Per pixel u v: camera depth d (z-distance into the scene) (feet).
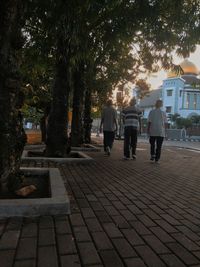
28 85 51.98
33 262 9.45
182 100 205.16
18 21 16.20
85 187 19.77
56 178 17.97
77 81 51.26
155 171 28.27
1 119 15.47
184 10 30.40
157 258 10.05
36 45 27.17
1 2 15.53
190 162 37.76
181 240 11.55
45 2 20.95
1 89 15.49
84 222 13.04
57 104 33.37
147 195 18.30
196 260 10.02
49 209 13.57
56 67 33.42
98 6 23.84
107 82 65.62
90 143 69.26
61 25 22.56
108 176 24.22
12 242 10.78
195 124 175.52
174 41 33.50
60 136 33.17
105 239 11.37
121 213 14.53
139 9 28.73
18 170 16.38
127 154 36.83
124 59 59.06
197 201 17.37
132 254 10.25
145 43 38.58
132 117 36.78
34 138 69.72
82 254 10.11
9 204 13.16
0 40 15.48
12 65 15.66
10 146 15.67
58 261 9.57
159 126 34.73
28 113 59.98
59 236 11.45
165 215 14.49
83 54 29.17
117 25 29.40
